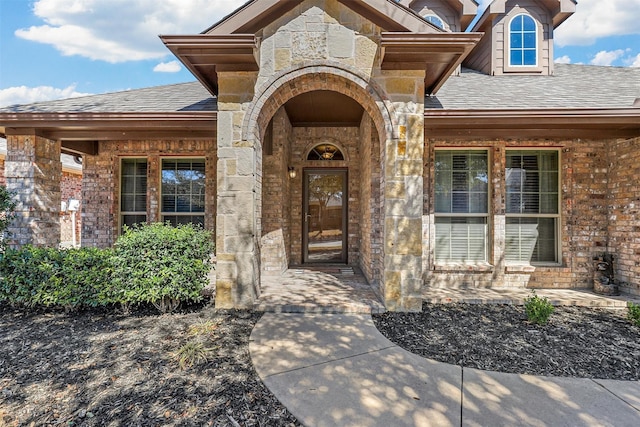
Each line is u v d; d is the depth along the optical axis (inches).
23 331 158.9
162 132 253.6
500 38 294.8
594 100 227.6
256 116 192.1
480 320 181.5
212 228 297.4
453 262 267.3
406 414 100.3
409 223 190.4
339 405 104.3
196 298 189.9
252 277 193.8
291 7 188.9
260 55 189.9
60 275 185.5
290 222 335.0
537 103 222.7
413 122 189.8
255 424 94.9
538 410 102.6
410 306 190.9
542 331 165.9
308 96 254.1
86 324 168.4
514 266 256.2
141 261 181.6
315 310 190.7
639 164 226.4
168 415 97.8
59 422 94.7
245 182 192.9
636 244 228.4
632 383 118.7
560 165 260.5
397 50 177.3
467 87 262.1
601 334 162.4
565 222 255.8
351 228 334.3
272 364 129.0
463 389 113.9
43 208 235.9
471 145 261.6
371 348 144.8
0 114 215.6
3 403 102.6
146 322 171.2
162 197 307.6
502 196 258.8
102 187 302.2
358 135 333.7
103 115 218.7
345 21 188.9
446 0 294.0
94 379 116.0
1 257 189.5
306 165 335.9
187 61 187.3
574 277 253.0
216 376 119.2
